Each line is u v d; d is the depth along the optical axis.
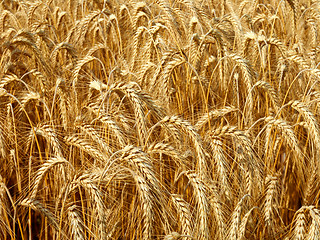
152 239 2.61
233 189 3.37
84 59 3.93
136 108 2.88
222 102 4.15
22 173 3.69
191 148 3.41
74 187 2.72
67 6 6.93
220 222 2.89
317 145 3.22
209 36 4.04
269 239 3.26
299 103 3.32
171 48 3.98
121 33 5.61
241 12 6.47
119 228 3.23
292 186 4.04
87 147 2.99
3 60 4.40
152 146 2.88
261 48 4.35
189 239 2.77
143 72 3.99
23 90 4.39
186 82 3.96
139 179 2.52
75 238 2.58
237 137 3.06
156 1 4.25
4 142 3.34
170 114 3.62
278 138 3.74
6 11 5.60
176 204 2.92
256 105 4.32
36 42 4.66
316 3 6.24
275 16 5.24
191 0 4.64
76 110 3.68
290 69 4.56
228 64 4.09
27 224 3.56
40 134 3.25
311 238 2.68
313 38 5.14
